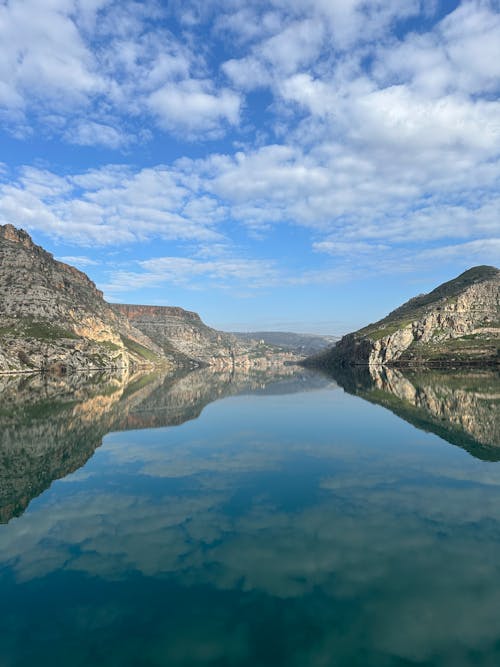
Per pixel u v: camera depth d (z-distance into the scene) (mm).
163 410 59469
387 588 13109
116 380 142250
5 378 147375
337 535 17125
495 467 26922
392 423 44375
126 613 12117
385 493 22266
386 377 137250
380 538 16766
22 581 13961
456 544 16078
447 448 32438
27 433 41594
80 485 24719
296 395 81688
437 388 88188
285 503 21094
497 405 57562
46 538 17406
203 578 13914
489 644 10555
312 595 12789
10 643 10930
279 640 10820
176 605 12422
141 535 17531
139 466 28969
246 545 16344
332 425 44250
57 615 12070
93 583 13734
